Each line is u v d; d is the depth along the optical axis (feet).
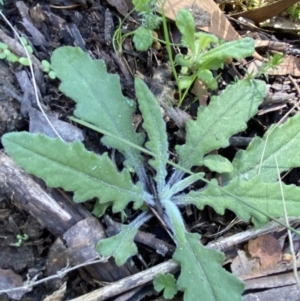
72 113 0.66
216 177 0.69
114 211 0.61
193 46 0.67
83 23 0.72
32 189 0.58
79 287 0.61
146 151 0.60
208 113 0.67
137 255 0.63
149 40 0.71
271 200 0.63
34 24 0.69
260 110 0.73
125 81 0.71
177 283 0.59
